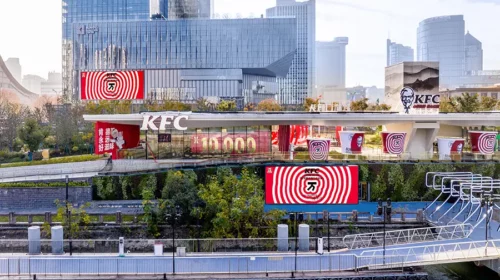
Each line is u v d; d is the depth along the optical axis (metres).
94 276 45.22
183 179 61.06
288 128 76.81
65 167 74.25
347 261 47.25
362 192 70.69
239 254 50.12
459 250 49.34
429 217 61.47
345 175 62.00
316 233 55.25
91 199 66.88
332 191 61.91
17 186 65.94
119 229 58.34
